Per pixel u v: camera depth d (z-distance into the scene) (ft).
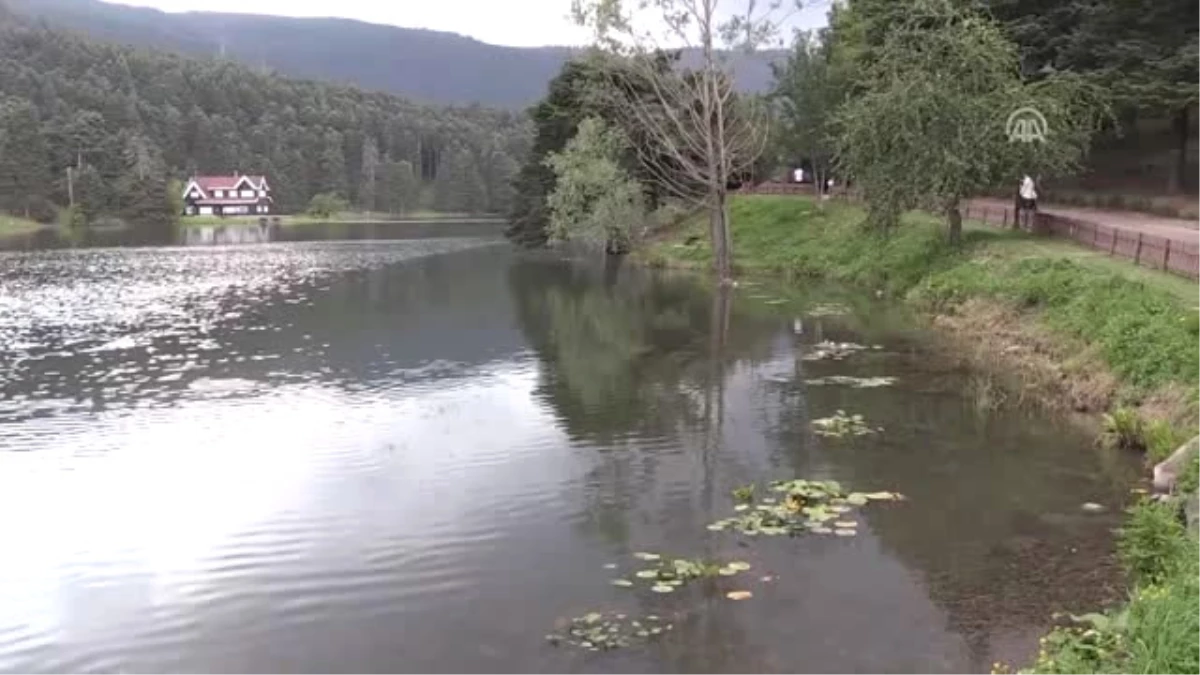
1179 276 84.23
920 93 118.62
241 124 654.94
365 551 45.09
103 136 489.67
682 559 43.04
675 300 134.51
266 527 48.65
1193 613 26.73
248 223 495.41
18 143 439.63
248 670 34.19
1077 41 154.40
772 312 119.24
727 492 52.34
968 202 152.35
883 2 181.06
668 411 71.31
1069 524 46.09
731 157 161.07
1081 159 171.53
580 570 42.04
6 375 88.63
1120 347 68.90
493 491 53.52
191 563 44.21
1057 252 106.73
